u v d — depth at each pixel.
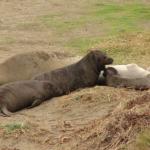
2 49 28.38
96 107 17.38
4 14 38.38
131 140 13.56
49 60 21.61
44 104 18.72
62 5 41.47
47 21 35.59
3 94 18.20
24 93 18.56
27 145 15.07
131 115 14.35
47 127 16.09
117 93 18.23
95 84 20.61
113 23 33.97
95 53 20.61
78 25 34.00
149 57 25.08
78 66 20.44
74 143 14.74
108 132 14.27
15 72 21.14
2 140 15.41
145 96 15.70
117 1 42.31
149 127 13.68
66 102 18.06
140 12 36.94
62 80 19.92
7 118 17.25
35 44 29.66
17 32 32.88
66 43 29.62
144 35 28.58
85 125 15.85
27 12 39.03
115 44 27.02
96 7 39.97
